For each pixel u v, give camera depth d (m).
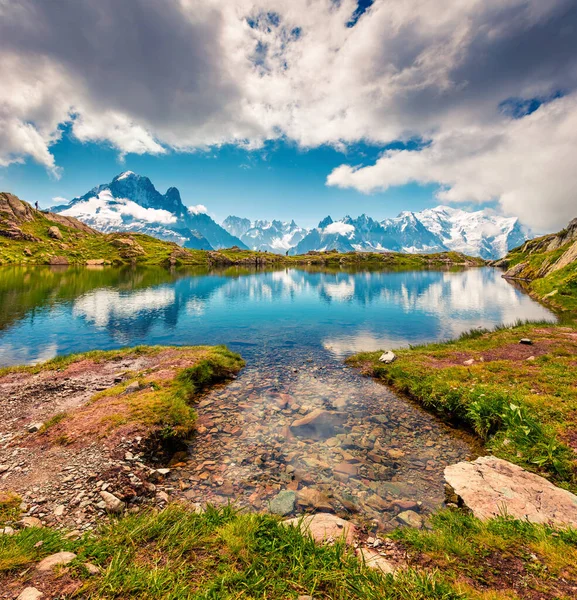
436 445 12.80
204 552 5.92
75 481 9.51
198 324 41.44
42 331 36.41
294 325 41.03
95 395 16.73
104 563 5.48
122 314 47.66
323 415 15.59
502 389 15.11
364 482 10.24
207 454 12.07
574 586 4.95
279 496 9.41
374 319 45.53
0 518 7.63
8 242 170.00
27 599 4.36
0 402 16.56
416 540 6.62
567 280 53.12
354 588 4.98
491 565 5.65
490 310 52.34
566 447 10.22
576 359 19.16
